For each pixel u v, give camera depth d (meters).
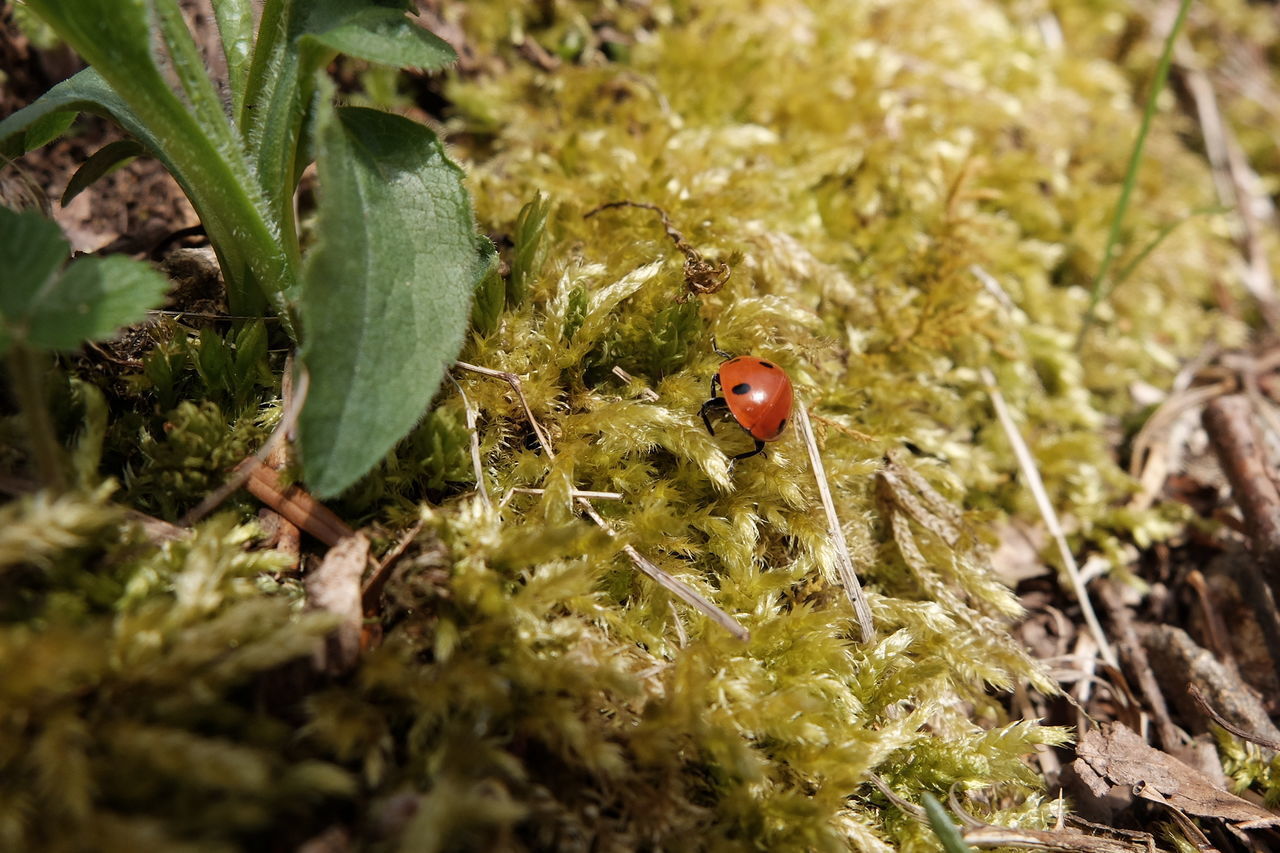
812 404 0.12
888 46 0.16
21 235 0.09
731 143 0.14
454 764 0.09
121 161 0.11
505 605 0.10
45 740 0.09
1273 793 0.11
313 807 0.09
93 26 0.09
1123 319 0.15
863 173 0.15
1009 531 0.13
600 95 0.15
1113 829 0.11
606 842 0.09
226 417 0.11
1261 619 0.13
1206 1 0.21
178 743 0.09
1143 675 0.12
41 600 0.09
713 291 0.12
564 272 0.12
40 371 0.10
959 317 0.14
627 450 0.11
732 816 0.10
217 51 0.13
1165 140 0.18
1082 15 0.19
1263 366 0.15
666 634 0.11
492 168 0.14
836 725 0.10
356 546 0.10
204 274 0.12
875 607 0.11
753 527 0.11
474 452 0.11
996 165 0.15
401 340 0.10
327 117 0.09
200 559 0.09
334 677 0.09
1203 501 0.14
